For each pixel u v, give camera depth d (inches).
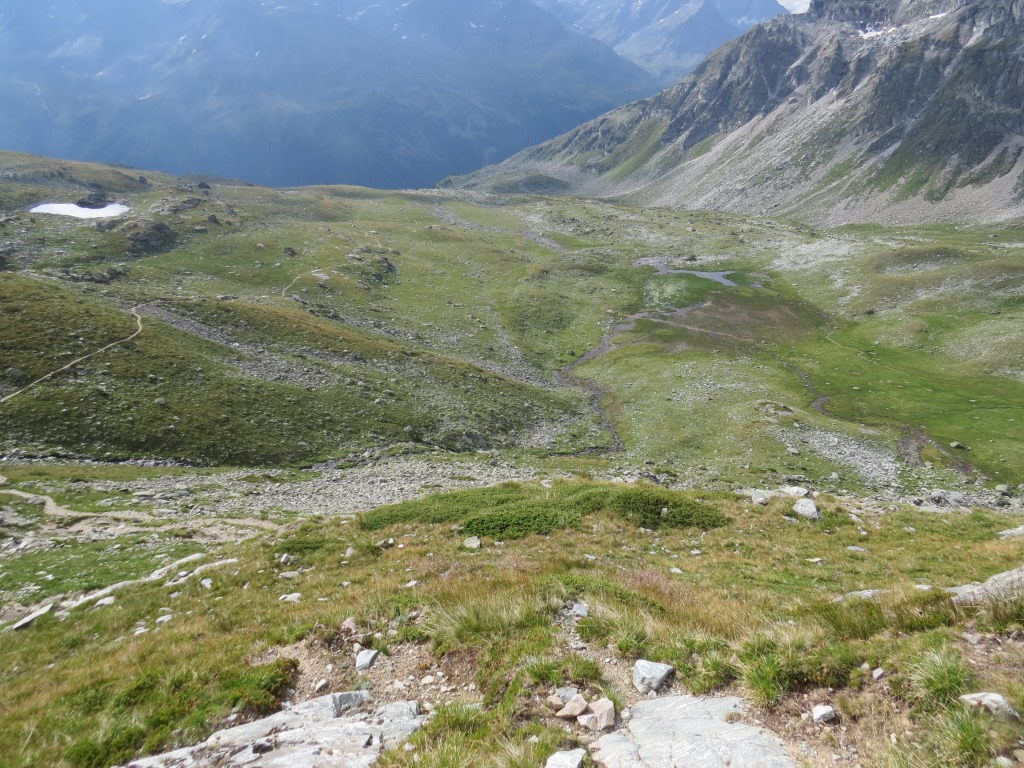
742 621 452.1
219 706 387.2
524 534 932.6
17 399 1863.9
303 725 357.4
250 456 1999.3
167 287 4050.2
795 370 3796.8
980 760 252.2
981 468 2386.8
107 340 2364.7
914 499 1884.8
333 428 2317.9
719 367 3754.9
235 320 3085.6
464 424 2635.3
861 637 381.7
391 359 3184.1
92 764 341.7
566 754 298.5
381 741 332.8
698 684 365.7
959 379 3503.9
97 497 1444.4
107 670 492.4
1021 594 356.2
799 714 317.7
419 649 459.2
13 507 1293.1
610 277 6461.6
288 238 6323.8
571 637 443.5
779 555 834.2
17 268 4175.7
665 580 616.4
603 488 1117.7
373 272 5546.3
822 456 2367.1
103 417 1913.1
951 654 318.7
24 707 438.9
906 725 287.1
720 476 2149.4
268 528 1259.8
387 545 928.3
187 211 6515.8
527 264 6845.5
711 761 283.6
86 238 5032.0
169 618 684.7
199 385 2289.6
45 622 748.6
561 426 2925.7
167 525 1266.0
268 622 577.0
